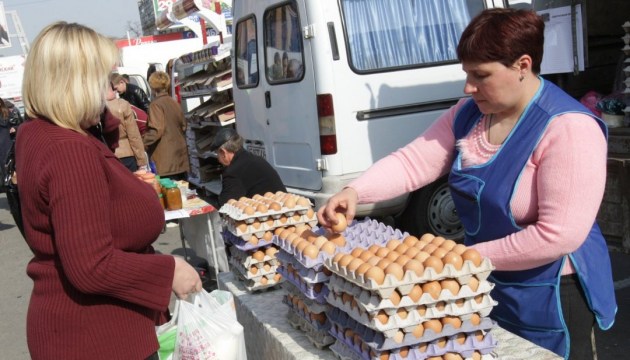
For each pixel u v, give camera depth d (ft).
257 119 19.20
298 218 8.69
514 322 6.35
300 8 15.51
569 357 6.12
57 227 5.19
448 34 16.55
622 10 16.12
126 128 21.85
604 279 6.11
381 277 5.38
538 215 5.67
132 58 50.65
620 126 11.27
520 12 5.65
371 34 15.56
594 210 5.43
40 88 5.45
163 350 6.42
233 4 20.10
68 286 5.56
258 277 8.66
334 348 6.46
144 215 5.87
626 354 11.18
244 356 6.61
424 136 7.21
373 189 6.98
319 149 15.67
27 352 14.39
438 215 16.57
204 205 15.12
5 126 29.40
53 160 5.26
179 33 77.61
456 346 5.67
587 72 16.14
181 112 25.20
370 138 15.60
